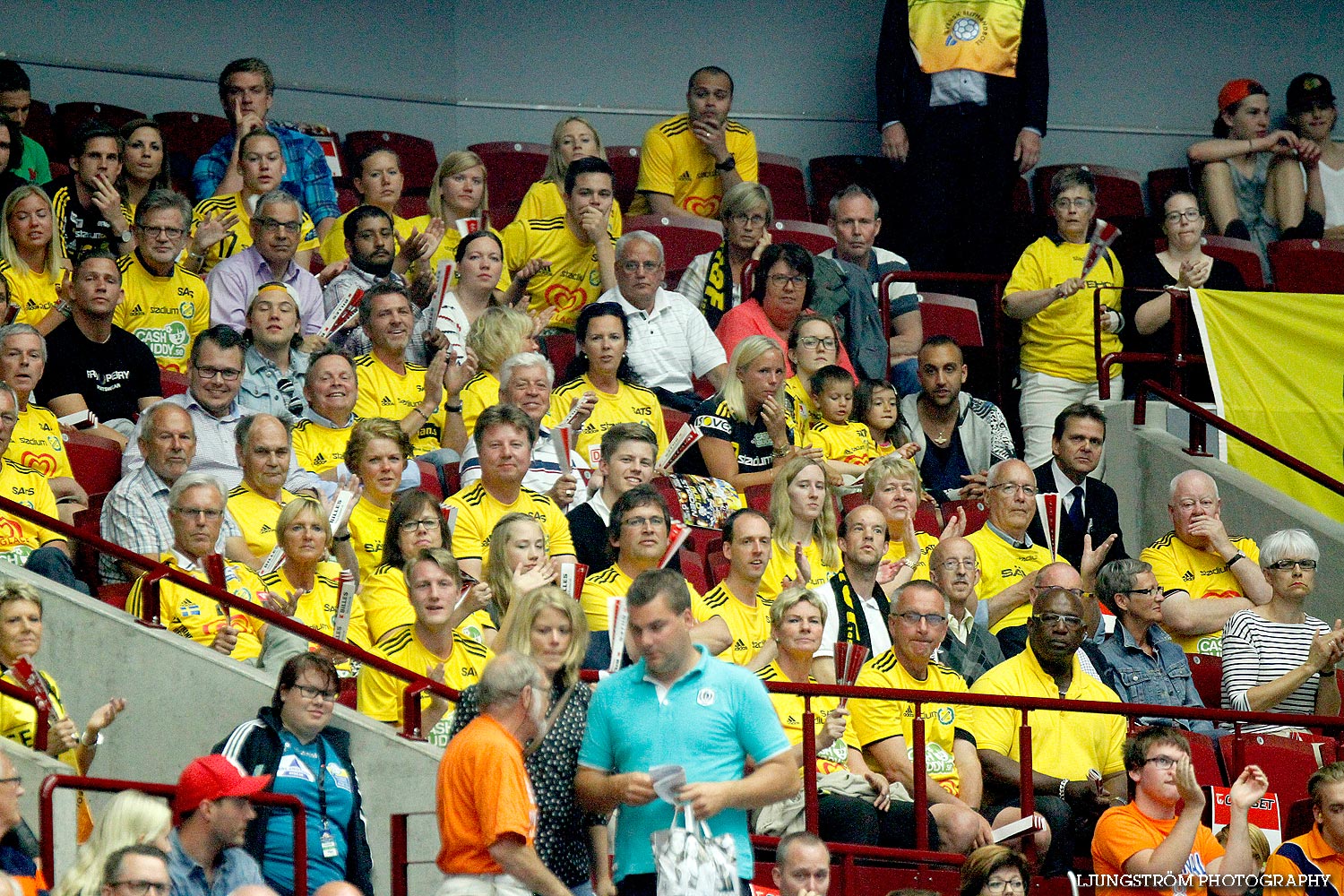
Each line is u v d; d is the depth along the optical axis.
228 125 48.12
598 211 42.41
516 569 29.69
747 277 42.00
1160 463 41.53
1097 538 38.47
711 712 22.09
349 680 29.66
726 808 21.41
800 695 27.36
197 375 34.72
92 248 39.59
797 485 33.53
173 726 27.67
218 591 27.19
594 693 22.67
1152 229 47.97
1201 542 37.06
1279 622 34.66
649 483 33.91
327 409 35.62
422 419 36.72
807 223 46.84
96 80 48.03
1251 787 27.27
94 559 31.27
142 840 21.62
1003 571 36.25
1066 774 29.48
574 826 22.97
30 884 21.66
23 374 33.16
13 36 47.06
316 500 30.05
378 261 40.53
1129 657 32.53
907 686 29.45
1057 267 44.59
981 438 40.44
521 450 32.81
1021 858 25.27
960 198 47.38
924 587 29.69
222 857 23.06
